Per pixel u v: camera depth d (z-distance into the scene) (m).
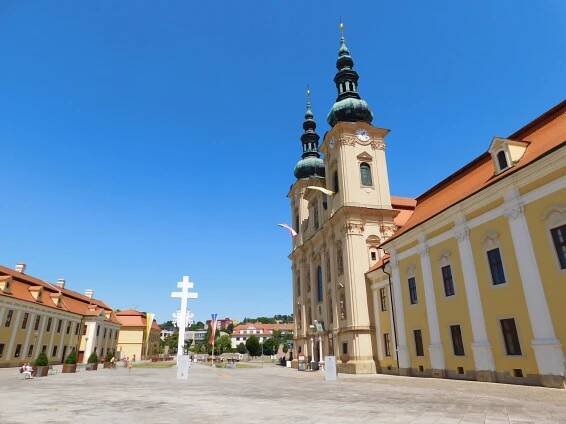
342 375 32.22
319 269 49.97
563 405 11.88
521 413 10.33
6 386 19.45
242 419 9.30
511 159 20.73
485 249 21.84
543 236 18.42
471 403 12.42
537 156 18.56
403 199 48.50
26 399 13.40
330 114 47.41
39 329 55.53
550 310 17.80
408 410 10.89
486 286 21.59
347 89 48.50
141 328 101.12
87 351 69.25
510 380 19.64
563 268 17.48
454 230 24.27
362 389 17.91
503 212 20.66
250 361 87.56
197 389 17.83
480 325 21.80
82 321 70.25
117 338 88.06
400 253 30.44
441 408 11.29
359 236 39.94
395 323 32.16
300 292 56.19
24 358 51.53
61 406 11.60
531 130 21.70
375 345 36.22
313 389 17.92
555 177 18.05
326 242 46.78
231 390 17.34
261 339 172.88
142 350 101.62
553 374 17.33
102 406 11.65
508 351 20.11
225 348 140.62
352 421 9.04
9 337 48.56
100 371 39.62
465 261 23.16
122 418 9.41
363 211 40.78
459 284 23.77
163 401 12.98
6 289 49.28
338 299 41.41
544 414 10.16
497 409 11.07
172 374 32.69
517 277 19.64
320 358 45.97
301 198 59.94
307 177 60.94
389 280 33.31
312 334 49.66
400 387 18.73
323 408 11.30
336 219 42.81
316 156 63.91
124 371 39.66
